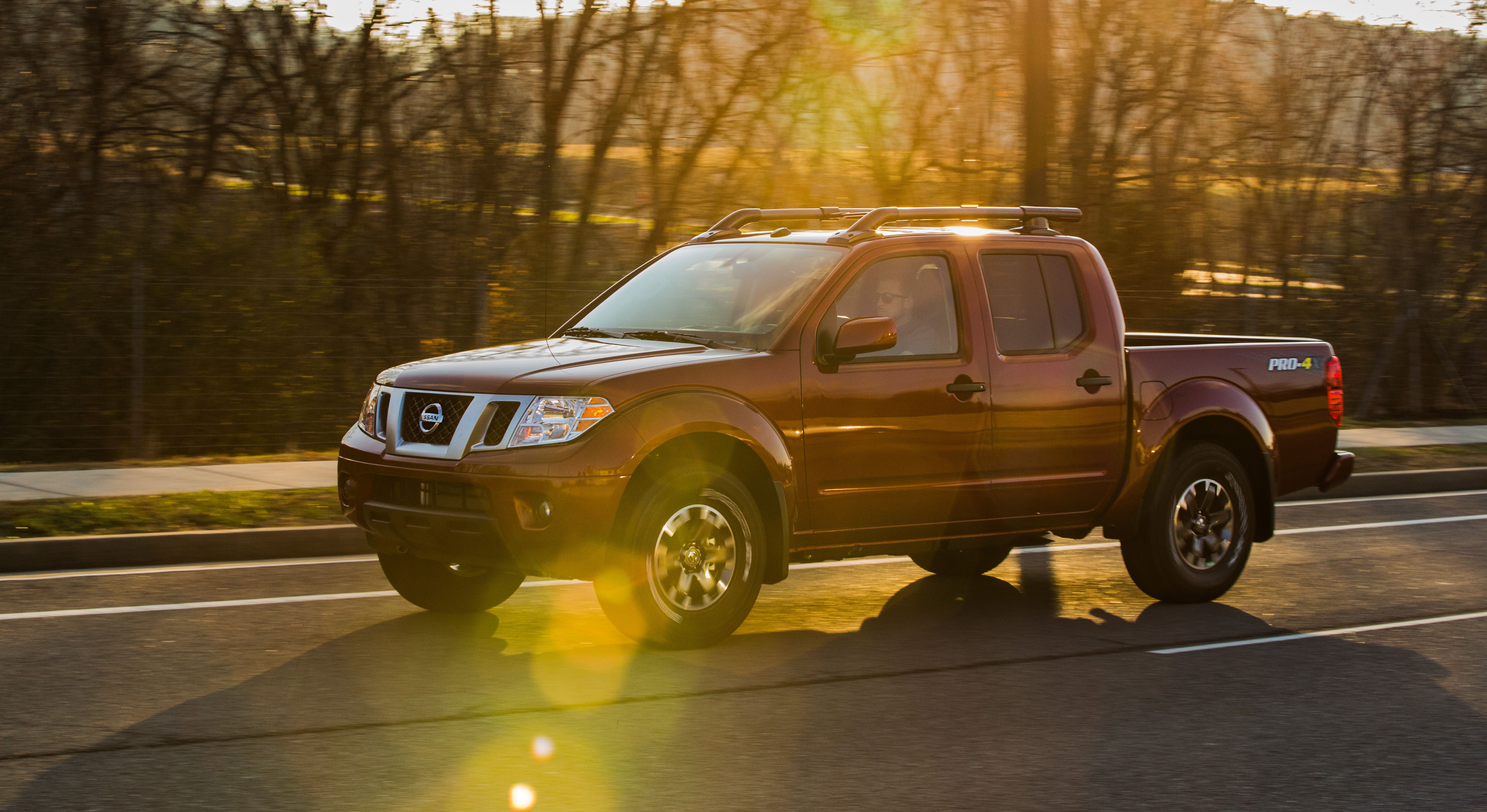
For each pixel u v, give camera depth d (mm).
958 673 7535
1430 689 7340
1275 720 6719
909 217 8719
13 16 18234
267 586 9578
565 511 7215
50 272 17391
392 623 8430
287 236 18172
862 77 21203
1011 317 8852
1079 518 9094
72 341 15516
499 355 8094
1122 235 22469
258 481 13016
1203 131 23156
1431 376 22688
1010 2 21484
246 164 19250
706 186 20719
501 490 7230
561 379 7430
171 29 18938
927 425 8352
